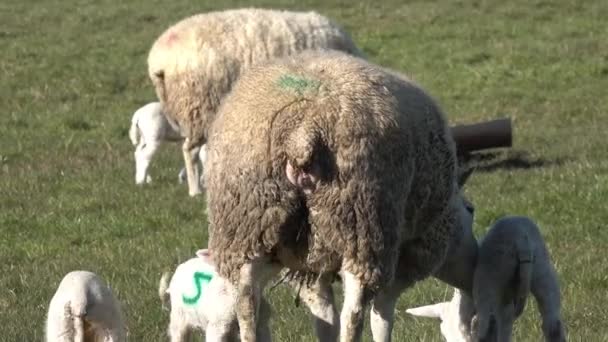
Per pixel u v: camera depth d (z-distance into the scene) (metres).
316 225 10.62
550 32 43.78
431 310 14.30
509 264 12.80
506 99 36.19
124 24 48.53
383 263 10.77
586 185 24.19
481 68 39.53
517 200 23.08
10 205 24.33
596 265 18.17
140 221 22.20
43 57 43.19
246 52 23.08
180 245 20.19
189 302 12.95
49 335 12.10
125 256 19.50
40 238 21.38
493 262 12.88
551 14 46.66
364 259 10.66
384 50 42.62
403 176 10.90
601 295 16.59
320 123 10.46
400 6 49.84
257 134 10.54
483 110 34.69
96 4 52.91
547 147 29.59
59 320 11.92
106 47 44.75
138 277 17.86
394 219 10.82
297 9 50.00
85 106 36.69
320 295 12.19
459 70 39.69
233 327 12.55
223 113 10.95
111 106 36.81
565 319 15.27
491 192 24.22
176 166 28.89
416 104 11.35
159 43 23.67
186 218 22.66
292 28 23.38
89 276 12.13
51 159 29.62
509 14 46.94
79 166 28.77
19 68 41.53
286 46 23.17
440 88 37.81
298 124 10.45
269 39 23.19
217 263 10.99
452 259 13.12
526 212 22.11
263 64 11.23
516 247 12.71
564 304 16.05
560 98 36.12
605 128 32.19
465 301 13.67
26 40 45.88
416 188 11.38
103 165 28.83
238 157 10.62
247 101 10.70
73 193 25.34
